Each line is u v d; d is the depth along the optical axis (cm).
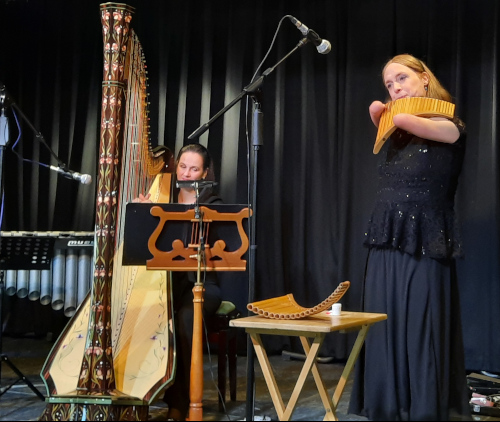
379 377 269
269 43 448
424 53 406
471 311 392
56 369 255
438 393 257
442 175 264
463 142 268
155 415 292
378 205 276
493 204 386
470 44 397
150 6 477
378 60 415
